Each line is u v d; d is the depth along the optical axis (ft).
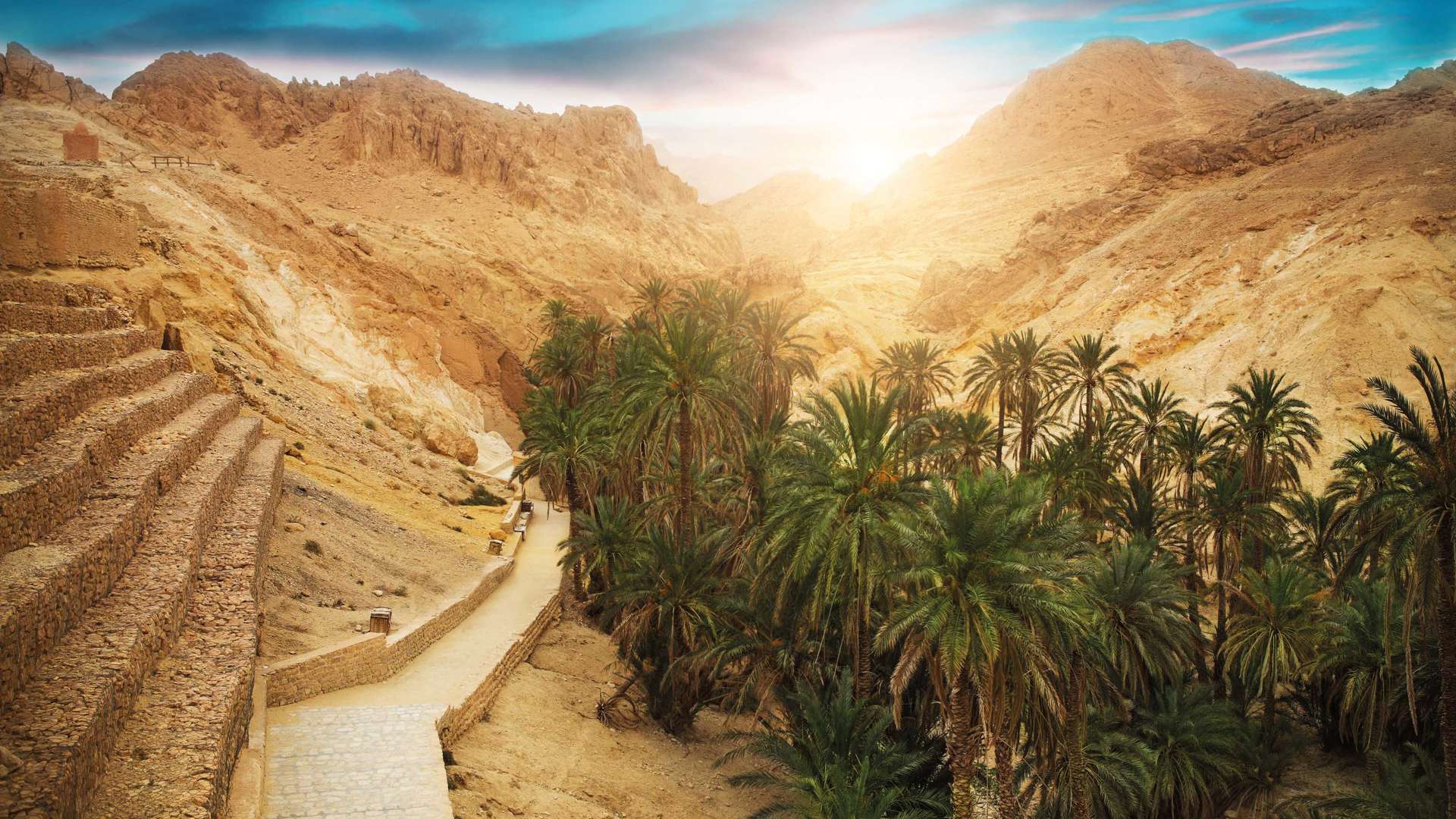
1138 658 93.50
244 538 67.82
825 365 355.36
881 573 78.84
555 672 103.14
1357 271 258.98
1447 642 72.13
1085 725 80.59
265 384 155.53
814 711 78.54
